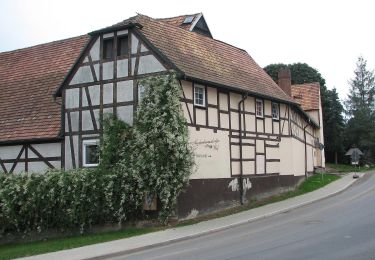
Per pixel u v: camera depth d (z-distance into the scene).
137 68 19.23
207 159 19.91
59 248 14.77
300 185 29.52
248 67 26.00
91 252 13.60
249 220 18.09
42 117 22.59
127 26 19.38
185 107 18.89
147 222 17.66
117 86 19.70
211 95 20.53
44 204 18.02
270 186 24.75
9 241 18.55
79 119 20.66
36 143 21.81
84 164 20.41
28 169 21.89
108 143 18.53
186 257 11.81
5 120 23.56
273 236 14.16
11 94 25.30
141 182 17.47
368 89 70.62
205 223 17.73
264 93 24.09
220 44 25.44
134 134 18.05
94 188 17.61
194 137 19.27
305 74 58.72
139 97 19.06
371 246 11.45
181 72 18.22
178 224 17.69
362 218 16.53
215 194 20.25
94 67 20.44
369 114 63.62
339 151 60.06
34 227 18.28
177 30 22.34
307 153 35.94
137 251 13.76
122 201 17.34
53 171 18.53
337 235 13.40
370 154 61.38
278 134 26.02
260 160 23.94
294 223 16.70
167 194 17.22
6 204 18.11
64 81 21.12
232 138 21.72
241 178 22.12
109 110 19.80
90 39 20.56
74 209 17.58
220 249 12.63
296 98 44.44
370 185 29.89
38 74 25.86
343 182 31.95
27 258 13.48
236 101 22.23
